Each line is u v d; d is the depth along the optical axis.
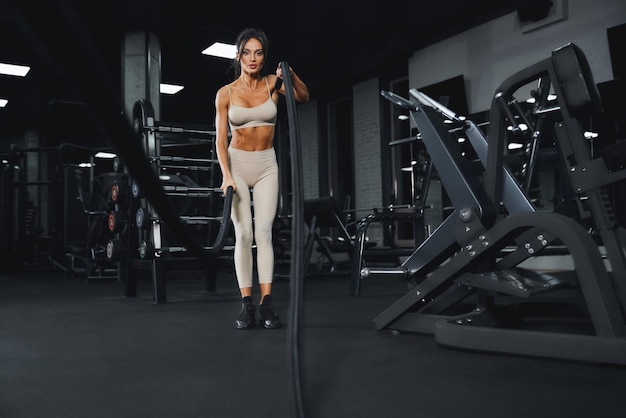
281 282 4.55
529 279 1.70
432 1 5.67
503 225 1.53
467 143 4.05
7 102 9.34
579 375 1.23
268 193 2.10
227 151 2.07
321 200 4.08
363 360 1.43
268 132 2.07
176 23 5.61
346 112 7.93
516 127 1.71
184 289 4.02
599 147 4.31
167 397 1.11
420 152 3.69
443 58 6.26
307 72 7.95
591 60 4.98
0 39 6.09
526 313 1.96
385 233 6.23
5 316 2.52
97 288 4.29
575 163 1.58
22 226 7.25
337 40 6.54
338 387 1.16
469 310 2.22
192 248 1.07
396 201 6.94
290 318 0.84
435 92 6.33
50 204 10.80
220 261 3.42
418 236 3.66
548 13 5.26
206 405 1.05
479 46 5.89
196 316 2.46
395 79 7.06
